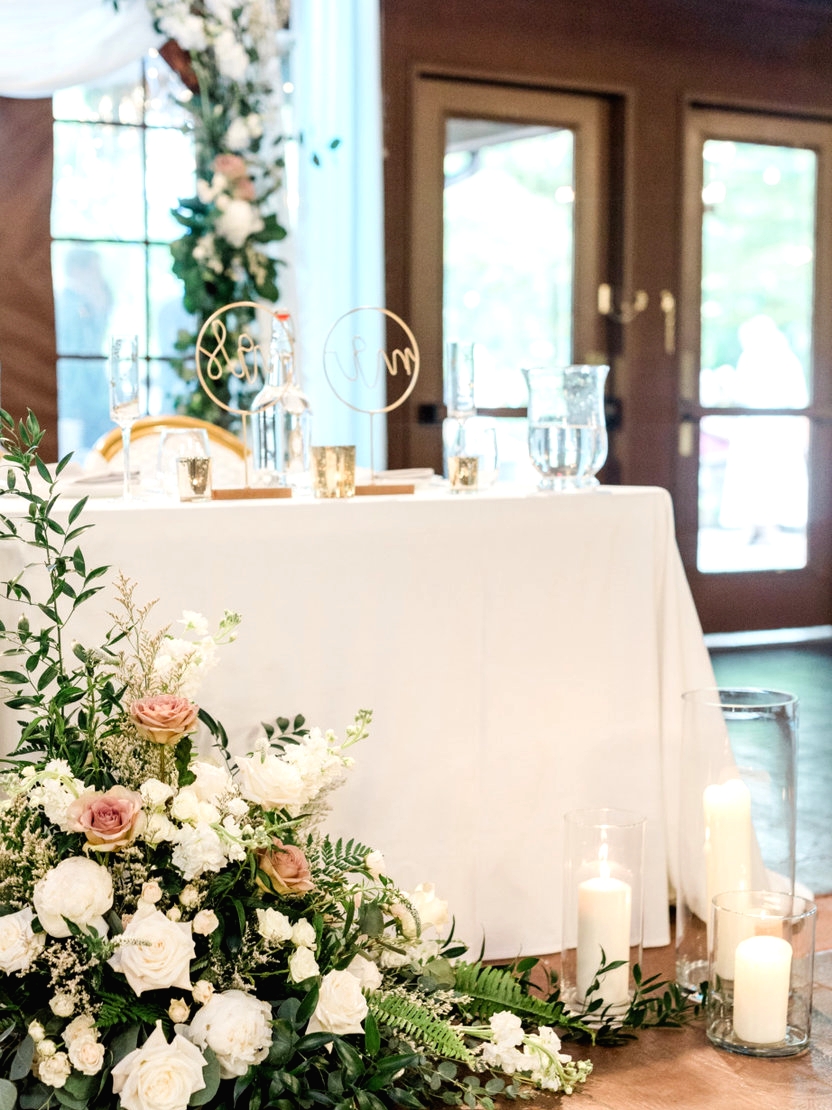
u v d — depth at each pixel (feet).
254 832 5.18
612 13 17.84
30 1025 4.85
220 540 6.22
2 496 6.69
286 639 6.38
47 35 14.29
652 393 18.61
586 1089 5.71
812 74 19.22
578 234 18.06
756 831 6.85
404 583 6.61
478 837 6.91
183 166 15.29
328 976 5.24
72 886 4.85
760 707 6.77
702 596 19.17
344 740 6.54
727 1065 5.95
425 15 16.80
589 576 7.11
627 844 6.28
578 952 6.28
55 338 14.99
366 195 15.69
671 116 18.38
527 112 17.60
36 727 5.55
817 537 19.75
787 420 19.54
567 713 7.09
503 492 7.36
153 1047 4.83
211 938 5.13
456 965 6.09
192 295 14.79
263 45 14.84
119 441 9.87
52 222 14.90
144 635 5.65
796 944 6.04
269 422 7.18
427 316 17.08
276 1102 4.99
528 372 7.39
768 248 19.24
